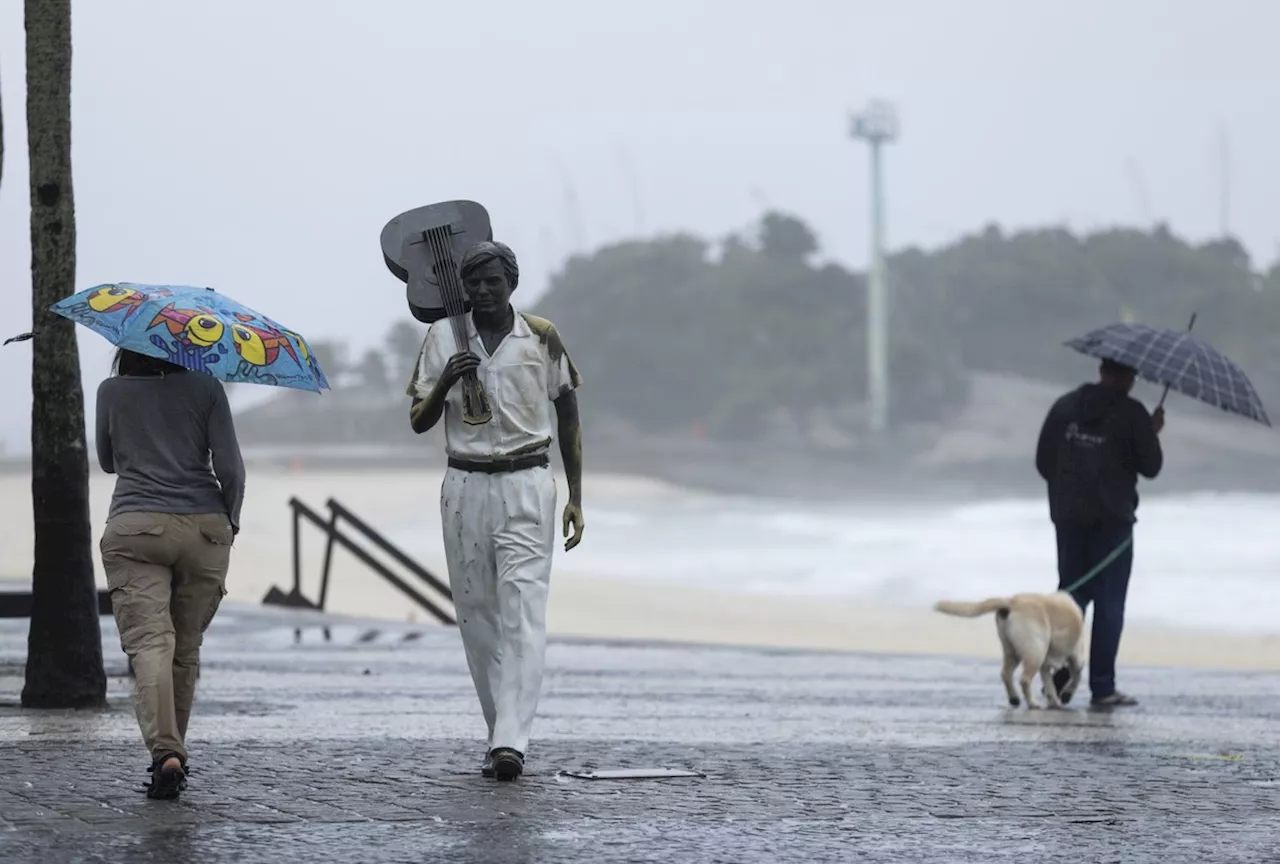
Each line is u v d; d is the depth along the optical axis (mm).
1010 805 15594
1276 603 69000
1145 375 25516
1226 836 14148
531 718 16250
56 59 21234
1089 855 13234
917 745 19969
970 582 84438
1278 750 19984
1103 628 25656
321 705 22891
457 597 16422
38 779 15641
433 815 14242
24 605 23125
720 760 18281
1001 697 26688
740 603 65312
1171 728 22297
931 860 12930
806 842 13547
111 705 22031
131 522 14508
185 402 14750
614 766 17531
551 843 13188
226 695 24250
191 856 12336
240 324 14688
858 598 73938
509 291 16141
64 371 21484
